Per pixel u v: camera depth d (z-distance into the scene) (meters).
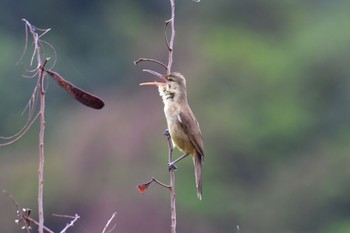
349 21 30.25
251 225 24.34
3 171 23.84
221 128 26.06
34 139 25.23
